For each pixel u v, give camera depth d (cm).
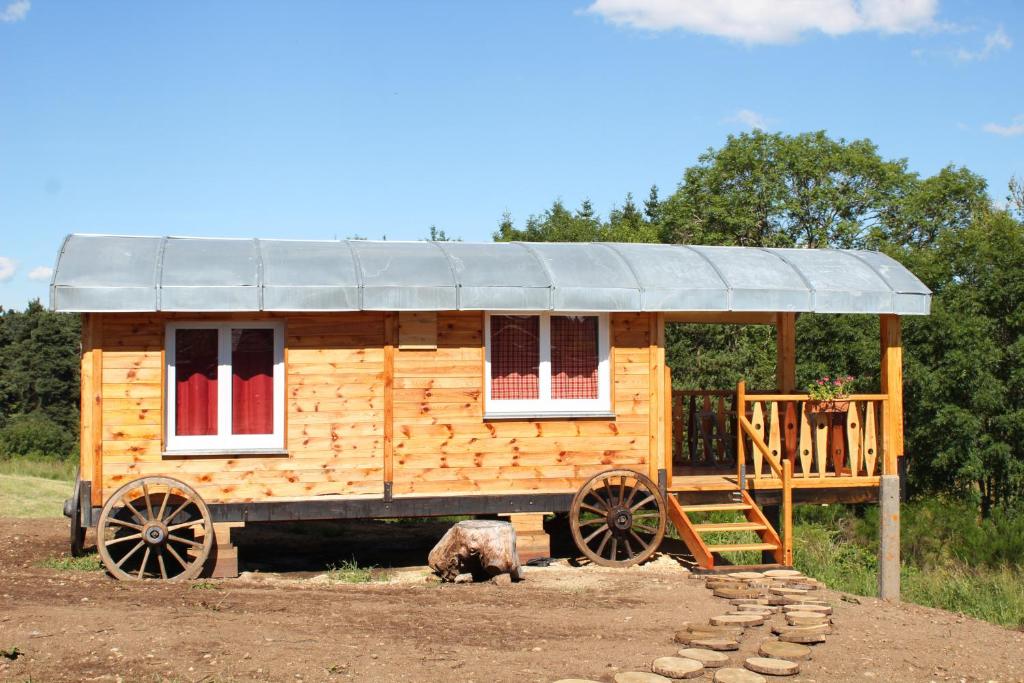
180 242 1222
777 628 880
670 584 1115
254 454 1168
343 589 1048
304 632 809
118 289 1098
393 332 1213
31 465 2789
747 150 3512
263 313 1184
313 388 1191
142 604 902
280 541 1545
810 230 3506
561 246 1345
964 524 1794
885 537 1180
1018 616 1334
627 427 1281
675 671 732
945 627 969
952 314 2086
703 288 1269
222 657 720
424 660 740
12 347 4403
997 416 2034
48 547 1370
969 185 3497
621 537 1263
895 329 1362
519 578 1133
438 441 1223
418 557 1407
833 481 1326
